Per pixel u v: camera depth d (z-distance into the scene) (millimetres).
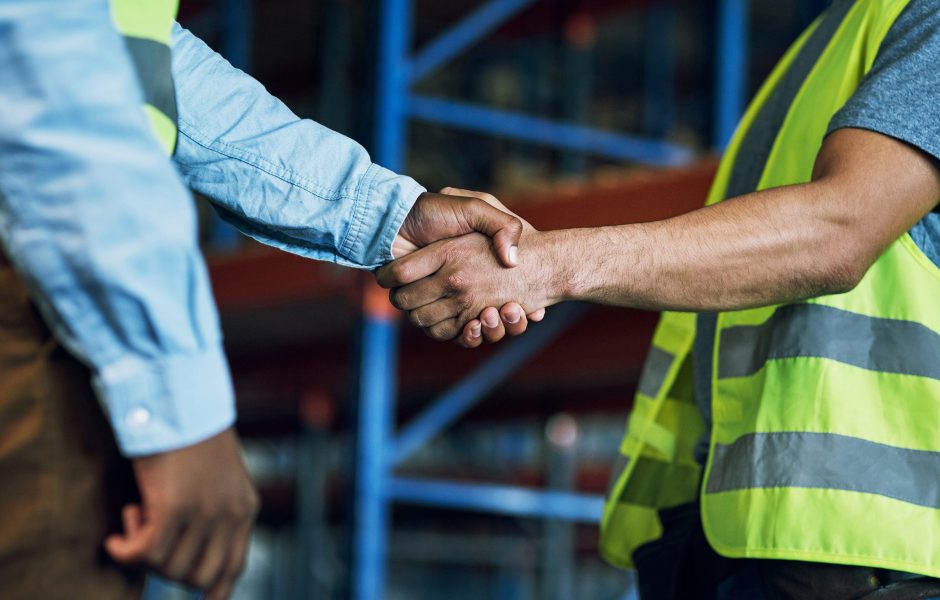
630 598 4270
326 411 6230
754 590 1555
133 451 998
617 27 10117
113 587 1083
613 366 4551
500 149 8719
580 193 3510
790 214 1386
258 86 1549
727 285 1408
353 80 7445
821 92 1575
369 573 3559
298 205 1543
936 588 1365
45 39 944
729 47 5359
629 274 1436
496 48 8547
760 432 1453
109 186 949
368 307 3658
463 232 1547
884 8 1512
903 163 1386
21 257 965
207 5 6418
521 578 9352
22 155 938
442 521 8781
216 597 1077
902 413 1411
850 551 1361
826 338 1443
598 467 7633
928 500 1380
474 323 1530
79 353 992
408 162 8859
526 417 6672
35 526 1040
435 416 4020
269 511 8820
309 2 6566
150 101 1137
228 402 1035
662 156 5707
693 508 1707
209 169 1511
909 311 1438
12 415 1044
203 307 1016
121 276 959
